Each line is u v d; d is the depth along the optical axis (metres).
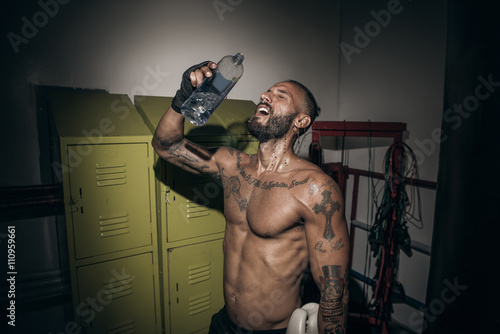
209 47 2.13
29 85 1.64
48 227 1.79
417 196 2.10
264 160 1.18
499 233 1.24
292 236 1.07
